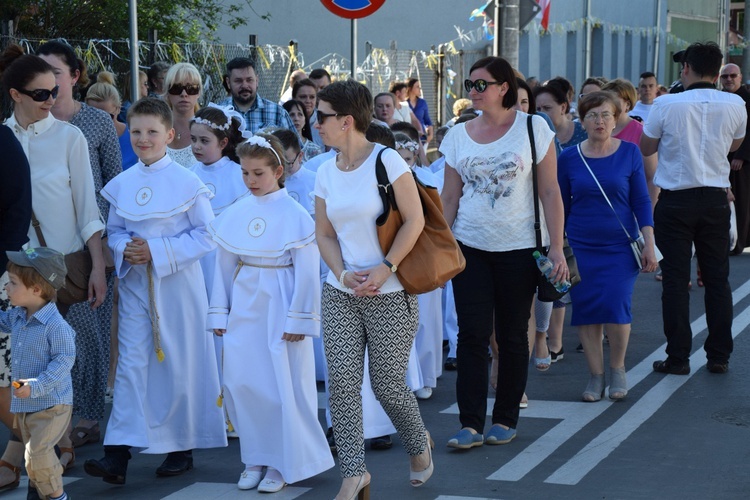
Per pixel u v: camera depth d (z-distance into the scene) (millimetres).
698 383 7855
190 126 7309
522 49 29391
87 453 6676
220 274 5965
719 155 7984
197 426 6242
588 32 30047
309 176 7508
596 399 7441
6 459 5965
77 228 6266
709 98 7965
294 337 5773
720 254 8094
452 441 6328
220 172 7262
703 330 9695
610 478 5820
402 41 27500
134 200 6215
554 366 8617
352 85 5293
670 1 40531
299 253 5816
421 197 5348
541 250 6207
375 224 5273
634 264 7402
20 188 5711
